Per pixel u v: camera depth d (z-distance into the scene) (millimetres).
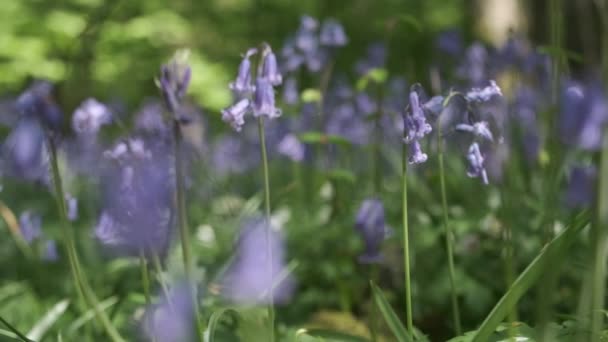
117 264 1674
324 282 1808
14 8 3658
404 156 1355
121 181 1347
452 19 5957
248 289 1433
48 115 1395
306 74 2398
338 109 2463
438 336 1690
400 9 5879
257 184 2850
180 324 1373
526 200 1768
